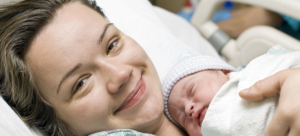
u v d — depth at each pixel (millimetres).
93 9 752
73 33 613
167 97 879
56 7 661
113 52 670
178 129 881
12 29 633
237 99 599
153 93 718
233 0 1213
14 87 634
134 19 1138
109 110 643
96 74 631
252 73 625
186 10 2273
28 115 652
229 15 2102
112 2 1182
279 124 493
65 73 595
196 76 835
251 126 555
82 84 622
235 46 1269
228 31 1587
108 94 630
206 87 795
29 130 619
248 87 603
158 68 1011
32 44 620
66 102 625
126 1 1229
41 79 613
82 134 680
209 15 1337
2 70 644
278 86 524
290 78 507
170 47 1063
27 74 615
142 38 1085
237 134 576
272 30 1095
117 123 666
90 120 636
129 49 699
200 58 881
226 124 610
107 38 660
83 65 605
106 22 698
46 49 604
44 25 629
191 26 1425
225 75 850
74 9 673
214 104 653
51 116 649
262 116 542
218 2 1279
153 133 812
